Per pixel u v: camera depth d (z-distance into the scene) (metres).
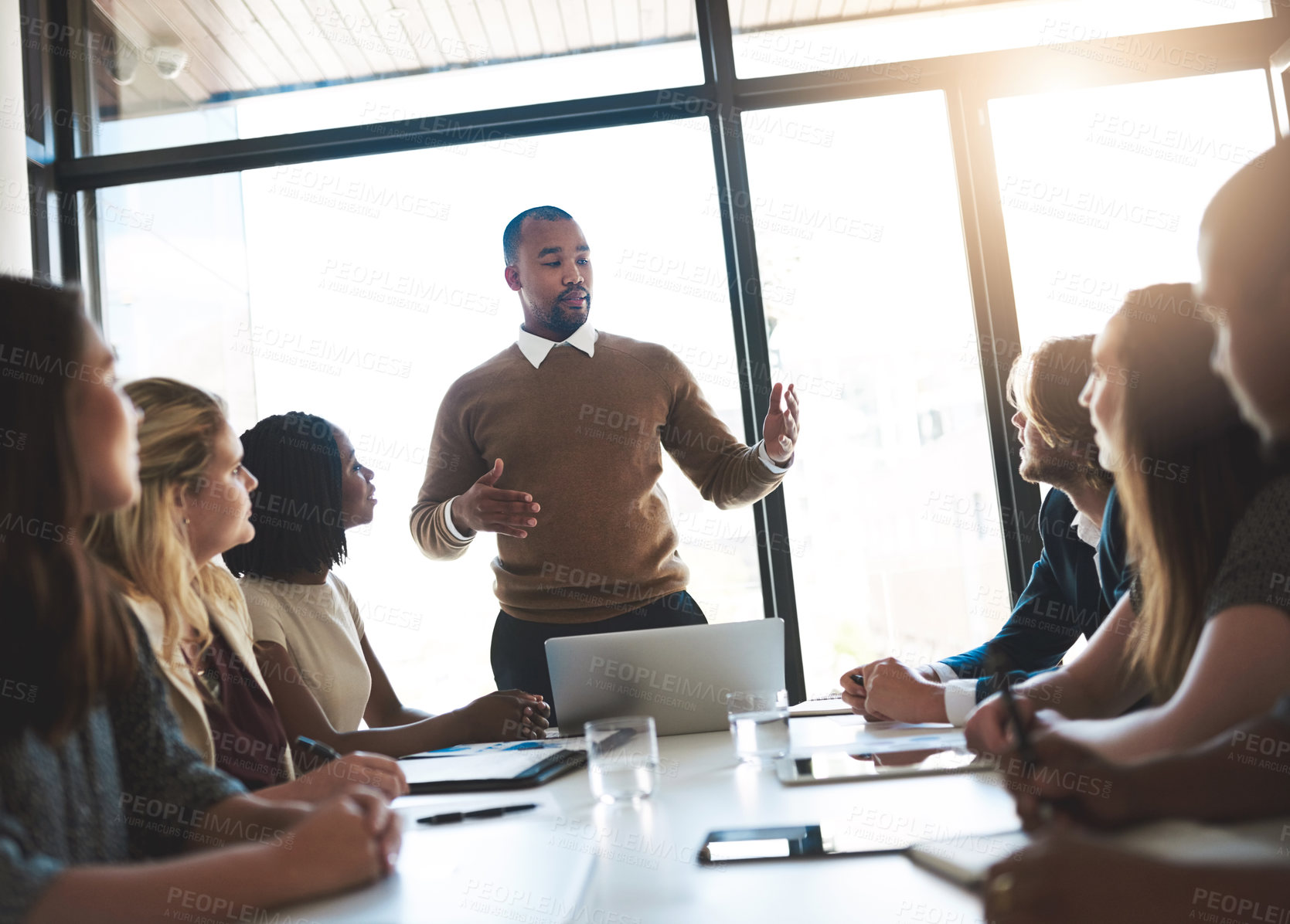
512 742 1.58
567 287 2.55
